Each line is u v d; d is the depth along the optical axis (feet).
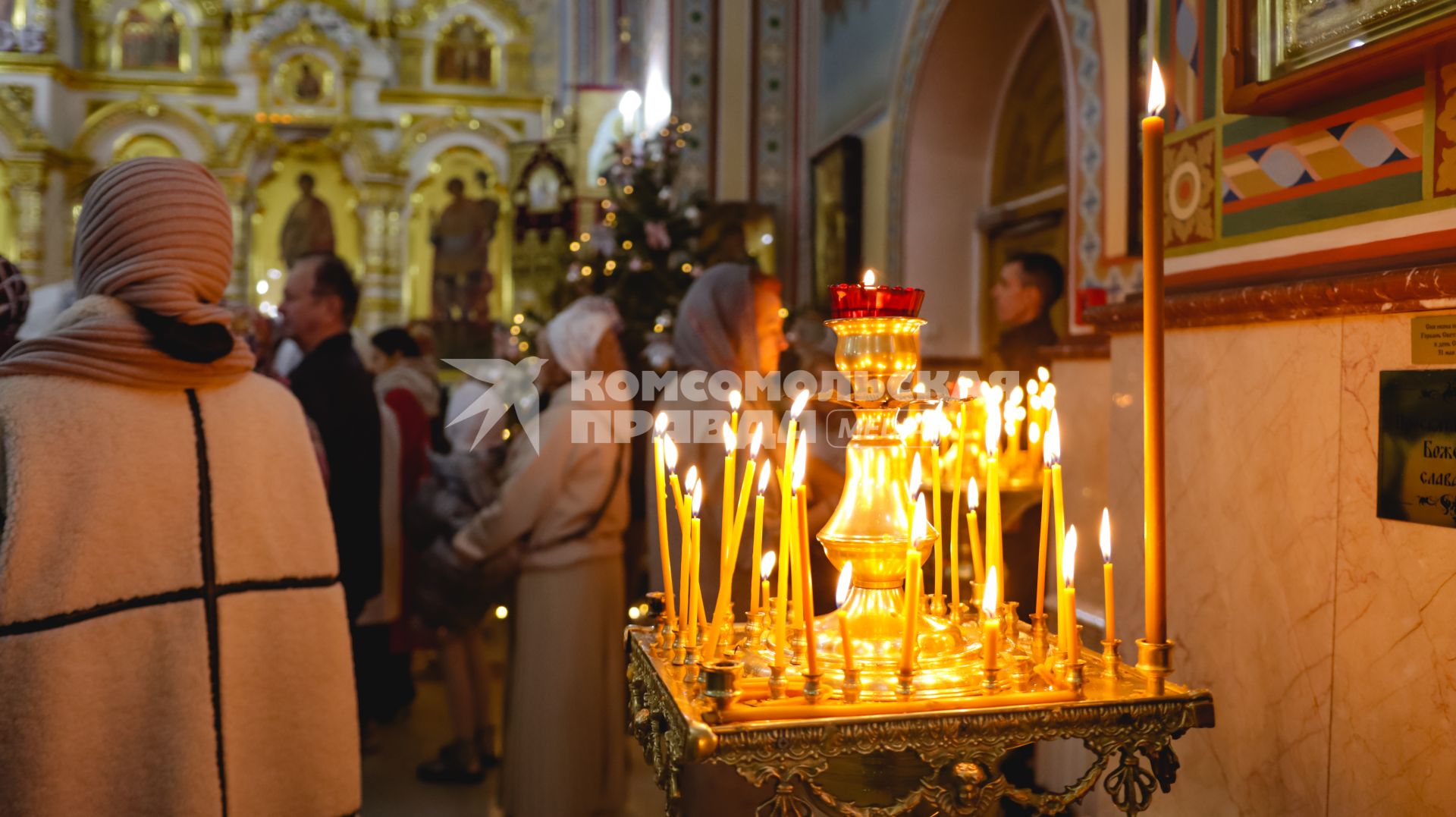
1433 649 3.58
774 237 21.91
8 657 3.51
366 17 36.81
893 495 3.48
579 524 7.86
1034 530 7.82
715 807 6.08
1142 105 9.07
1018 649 3.49
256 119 35.27
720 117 22.18
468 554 7.93
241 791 4.07
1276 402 4.36
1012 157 15.87
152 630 3.87
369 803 9.48
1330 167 4.22
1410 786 3.67
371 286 36.01
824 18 21.20
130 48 35.76
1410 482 3.68
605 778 7.89
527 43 37.37
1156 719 2.94
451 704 10.10
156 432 3.98
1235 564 4.60
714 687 2.74
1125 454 5.49
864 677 3.11
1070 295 10.33
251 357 4.52
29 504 3.57
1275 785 4.33
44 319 7.68
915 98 16.25
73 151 34.68
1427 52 3.54
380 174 35.88
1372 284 3.75
